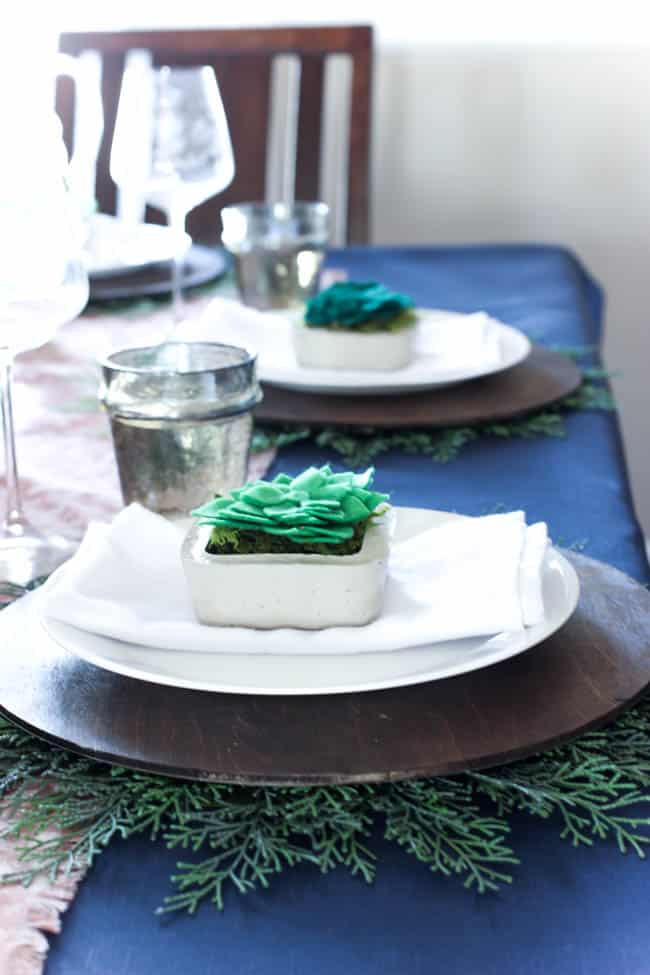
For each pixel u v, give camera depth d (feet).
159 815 4.02
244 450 5.12
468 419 5.70
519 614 4.25
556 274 7.93
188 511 5.08
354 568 4.30
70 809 4.04
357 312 5.93
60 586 4.35
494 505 5.24
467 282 7.80
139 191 6.79
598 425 5.87
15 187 4.66
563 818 4.07
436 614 4.29
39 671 4.29
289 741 4.07
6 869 3.93
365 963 3.55
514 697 4.18
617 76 10.87
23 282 4.71
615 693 4.19
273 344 6.29
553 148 11.20
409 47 11.12
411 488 5.36
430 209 11.58
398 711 4.15
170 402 4.97
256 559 4.31
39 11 9.48
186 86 6.71
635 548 4.99
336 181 11.46
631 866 3.97
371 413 5.75
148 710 4.16
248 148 9.80
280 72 11.26
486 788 4.06
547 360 6.33
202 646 4.29
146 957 3.57
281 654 4.29
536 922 3.73
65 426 5.95
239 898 3.84
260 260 7.06
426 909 3.79
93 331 6.97
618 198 11.26
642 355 11.66
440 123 11.30
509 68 11.02
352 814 4.04
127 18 11.39
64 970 3.51
